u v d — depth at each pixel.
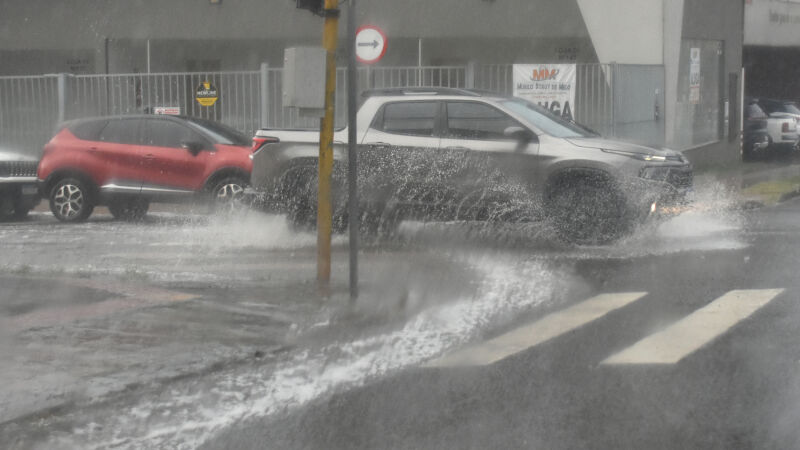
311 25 31.20
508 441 6.54
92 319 10.26
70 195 20.59
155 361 8.71
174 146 20.31
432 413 7.20
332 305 10.99
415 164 15.77
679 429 6.66
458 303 11.18
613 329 9.70
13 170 20.75
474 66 25.22
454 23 29.95
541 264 13.71
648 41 28.02
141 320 10.23
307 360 8.86
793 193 24.34
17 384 7.97
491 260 14.09
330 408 7.41
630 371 8.13
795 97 47.06
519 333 9.68
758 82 46.34
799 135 38.22
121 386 7.95
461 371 8.34
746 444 6.34
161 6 32.44
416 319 10.41
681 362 8.36
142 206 21.48
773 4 41.75
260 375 8.40
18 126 26.47
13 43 34.03
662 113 27.92
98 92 26.22
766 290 11.41
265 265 13.88
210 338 9.54
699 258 13.95
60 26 33.47
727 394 7.41
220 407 7.50
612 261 13.86
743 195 23.09
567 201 15.16
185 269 13.52
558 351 8.91
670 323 9.87
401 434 6.76
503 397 7.54
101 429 7.00
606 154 14.95
